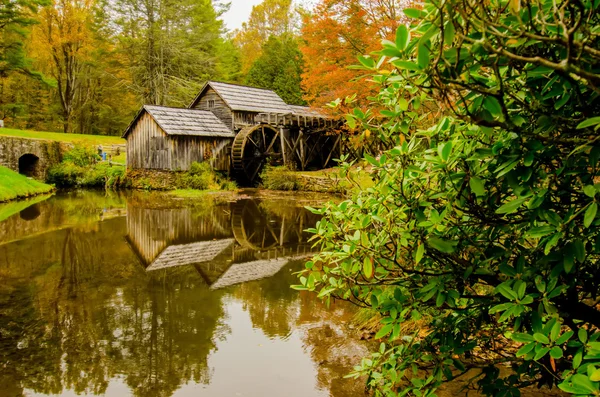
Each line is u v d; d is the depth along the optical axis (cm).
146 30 3909
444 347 226
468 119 142
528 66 149
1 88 3938
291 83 3528
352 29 1376
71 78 3988
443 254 215
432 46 147
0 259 859
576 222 169
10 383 398
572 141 144
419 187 215
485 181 195
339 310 575
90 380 403
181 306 600
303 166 2695
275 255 907
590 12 134
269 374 411
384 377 251
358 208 228
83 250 943
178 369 424
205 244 1016
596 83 133
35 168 2614
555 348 158
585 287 197
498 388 220
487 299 213
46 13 3553
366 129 243
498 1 135
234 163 2403
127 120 4450
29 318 556
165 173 2367
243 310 583
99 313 574
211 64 4109
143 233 1140
